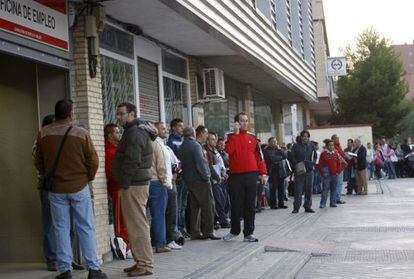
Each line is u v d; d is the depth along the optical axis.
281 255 9.69
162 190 9.24
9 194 8.72
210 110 17.72
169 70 13.62
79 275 7.84
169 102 13.52
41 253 8.66
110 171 8.98
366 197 20.78
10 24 7.06
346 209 16.88
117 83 10.77
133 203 7.66
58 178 6.96
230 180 10.59
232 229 10.66
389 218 14.33
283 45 21.08
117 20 10.72
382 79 46.94
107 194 9.10
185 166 10.66
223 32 12.98
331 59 36.16
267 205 18.62
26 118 8.67
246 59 15.73
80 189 7.03
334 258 9.59
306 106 37.88
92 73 8.78
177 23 11.15
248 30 15.70
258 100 23.92
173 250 9.69
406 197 20.08
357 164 21.91
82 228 7.08
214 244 10.28
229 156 10.54
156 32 11.89
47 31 7.93
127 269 7.90
